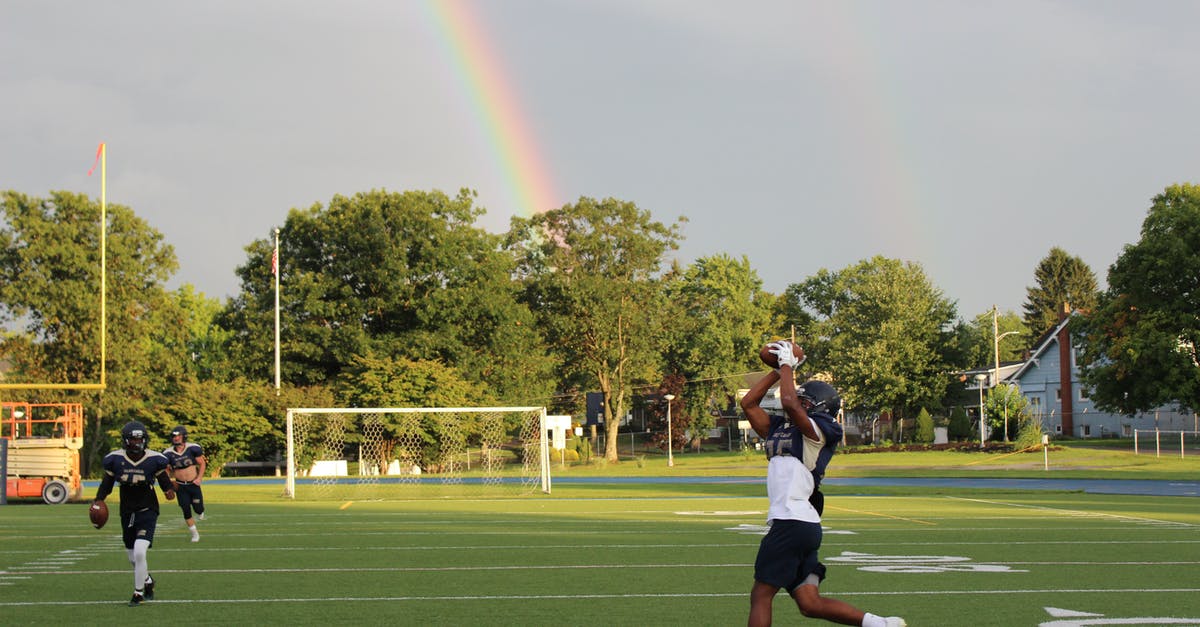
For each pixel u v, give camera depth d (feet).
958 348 426.10
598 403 455.63
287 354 347.97
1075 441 384.47
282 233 370.53
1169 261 310.45
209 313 518.37
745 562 79.97
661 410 476.95
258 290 372.79
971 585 65.98
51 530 112.88
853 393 412.77
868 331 418.72
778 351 41.24
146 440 61.62
